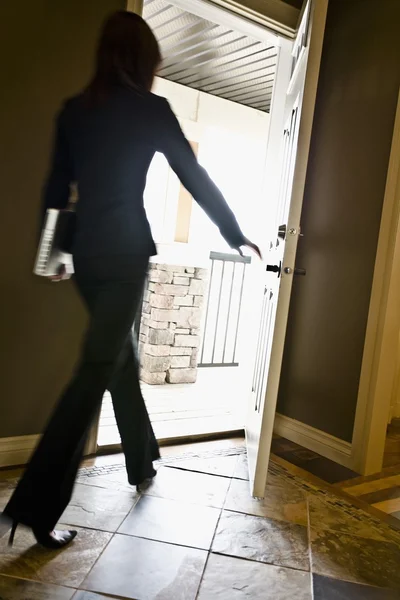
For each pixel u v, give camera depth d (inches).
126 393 71.0
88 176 57.9
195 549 62.2
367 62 99.3
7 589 50.8
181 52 148.7
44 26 75.6
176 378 153.0
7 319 77.6
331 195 105.3
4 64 72.9
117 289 58.1
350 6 103.6
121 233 57.6
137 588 53.5
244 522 70.2
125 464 79.3
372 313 95.0
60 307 82.1
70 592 51.5
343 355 101.1
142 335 153.3
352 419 98.6
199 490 78.6
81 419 56.3
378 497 85.1
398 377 136.8
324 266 106.2
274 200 102.1
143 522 66.9
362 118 99.5
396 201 91.7
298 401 110.8
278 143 104.6
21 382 80.2
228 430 107.0
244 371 112.1
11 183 75.7
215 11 93.0
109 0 81.4
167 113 60.1
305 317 110.1
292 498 80.1
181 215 176.6
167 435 99.9
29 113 76.0
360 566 62.9
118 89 58.5
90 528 63.9
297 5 100.1
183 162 60.4
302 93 72.0
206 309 184.2
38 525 55.5
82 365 57.7
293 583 57.7
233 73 159.0
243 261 185.6
